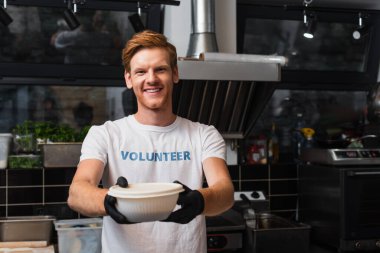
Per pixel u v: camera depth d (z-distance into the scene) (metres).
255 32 3.62
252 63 2.84
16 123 3.33
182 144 1.46
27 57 3.24
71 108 3.41
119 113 3.48
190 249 1.43
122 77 3.39
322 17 3.64
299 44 3.71
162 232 1.41
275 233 2.69
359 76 3.83
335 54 3.79
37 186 2.99
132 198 1.02
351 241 2.88
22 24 3.17
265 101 3.04
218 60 2.79
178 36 3.17
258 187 3.35
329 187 3.01
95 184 1.32
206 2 2.98
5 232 2.62
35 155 3.01
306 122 3.81
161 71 1.35
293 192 3.42
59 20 3.21
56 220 2.76
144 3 2.94
